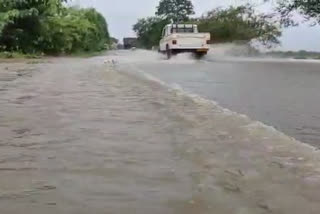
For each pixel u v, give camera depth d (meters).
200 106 7.43
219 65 19.75
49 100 7.89
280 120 6.50
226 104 7.98
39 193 3.55
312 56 38.94
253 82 11.91
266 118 6.69
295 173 3.99
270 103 8.12
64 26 34.25
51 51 33.00
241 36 50.53
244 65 19.86
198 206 3.31
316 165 4.21
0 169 4.10
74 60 23.80
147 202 3.38
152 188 3.65
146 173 4.00
